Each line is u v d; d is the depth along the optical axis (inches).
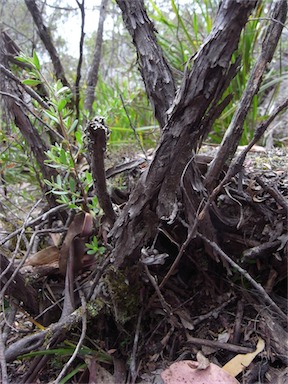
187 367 22.6
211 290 29.3
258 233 28.5
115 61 77.2
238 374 24.0
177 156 20.3
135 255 24.2
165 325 27.4
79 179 26.5
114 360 25.2
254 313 27.7
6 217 35.2
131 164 31.7
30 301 27.6
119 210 28.3
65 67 68.9
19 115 29.3
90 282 27.2
